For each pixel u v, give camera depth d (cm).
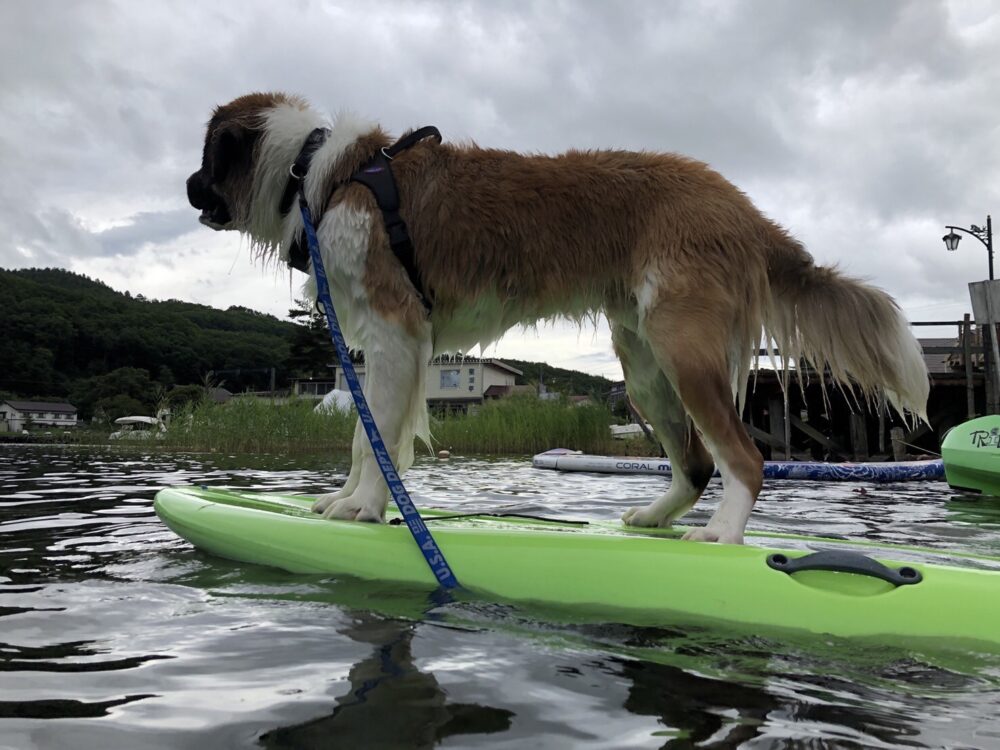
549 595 107
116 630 92
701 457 155
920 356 147
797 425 539
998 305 434
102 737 62
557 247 144
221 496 164
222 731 64
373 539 125
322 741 62
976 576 98
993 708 71
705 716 68
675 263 137
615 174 145
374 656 84
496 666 81
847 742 63
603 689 75
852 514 227
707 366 133
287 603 106
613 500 257
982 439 297
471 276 146
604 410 672
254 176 159
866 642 90
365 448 142
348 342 153
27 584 116
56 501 223
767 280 147
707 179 145
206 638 89
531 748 61
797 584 100
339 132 152
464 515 161
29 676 77
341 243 144
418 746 61
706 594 102
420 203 145
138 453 548
